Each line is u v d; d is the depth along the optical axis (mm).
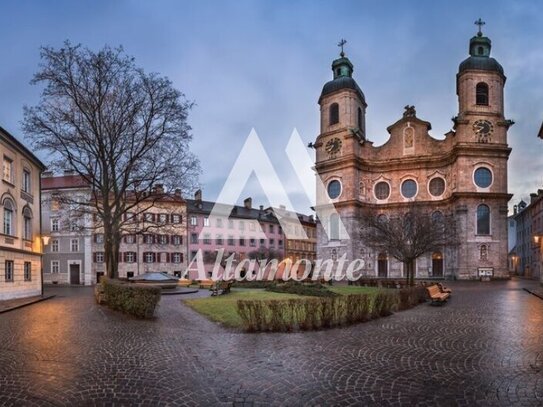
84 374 7512
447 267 50906
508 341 10203
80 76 24719
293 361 8273
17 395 6461
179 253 60531
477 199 49469
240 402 6074
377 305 14453
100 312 16906
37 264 28688
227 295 24297
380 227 35219
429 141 55469
